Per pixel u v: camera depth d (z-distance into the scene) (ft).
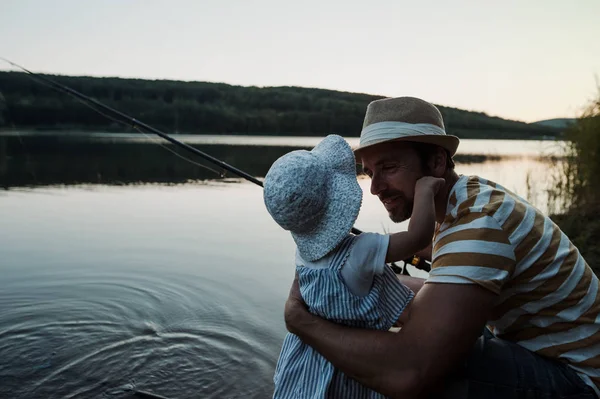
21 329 13.61
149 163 54.54
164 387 10.85
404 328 5.82
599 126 21.59
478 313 5.67
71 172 46.21
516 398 6.03
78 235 23.54
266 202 6.11
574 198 21.31
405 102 6.46
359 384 6.14
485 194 6.07
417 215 5.81
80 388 10.78
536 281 5.95
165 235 23.50
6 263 19.35
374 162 6.66
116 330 13.56
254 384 10.87
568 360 6.04
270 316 14.24
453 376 6.29
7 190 36.09
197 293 16.11
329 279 5.95
